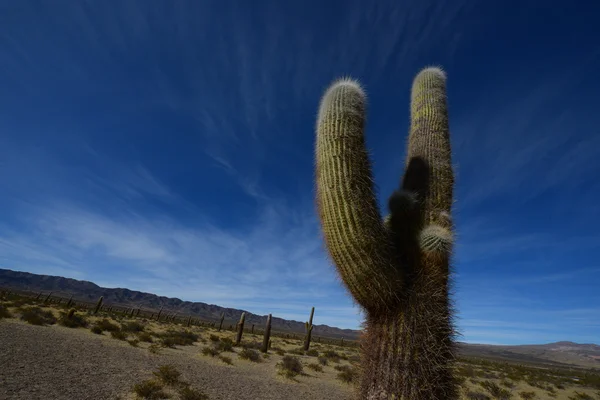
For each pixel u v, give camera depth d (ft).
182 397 25.91
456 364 8.96
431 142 10.83
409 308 8.63
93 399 22.18
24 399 20.13
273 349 78.23
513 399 51.39
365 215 8.54
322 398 34.30
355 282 8.68
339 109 9.62
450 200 10.28
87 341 47.32
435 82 11.86
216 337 83.30
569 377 114.93
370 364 8.73
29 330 47.67
